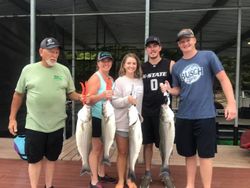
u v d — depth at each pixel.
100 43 11.37
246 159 5.68
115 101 3.99
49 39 3.71
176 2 7.05
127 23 9.33
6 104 7.36
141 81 4.19
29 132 3.74
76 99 3.99
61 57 8.73
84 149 3.77
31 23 5.63
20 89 3.82
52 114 3.76
